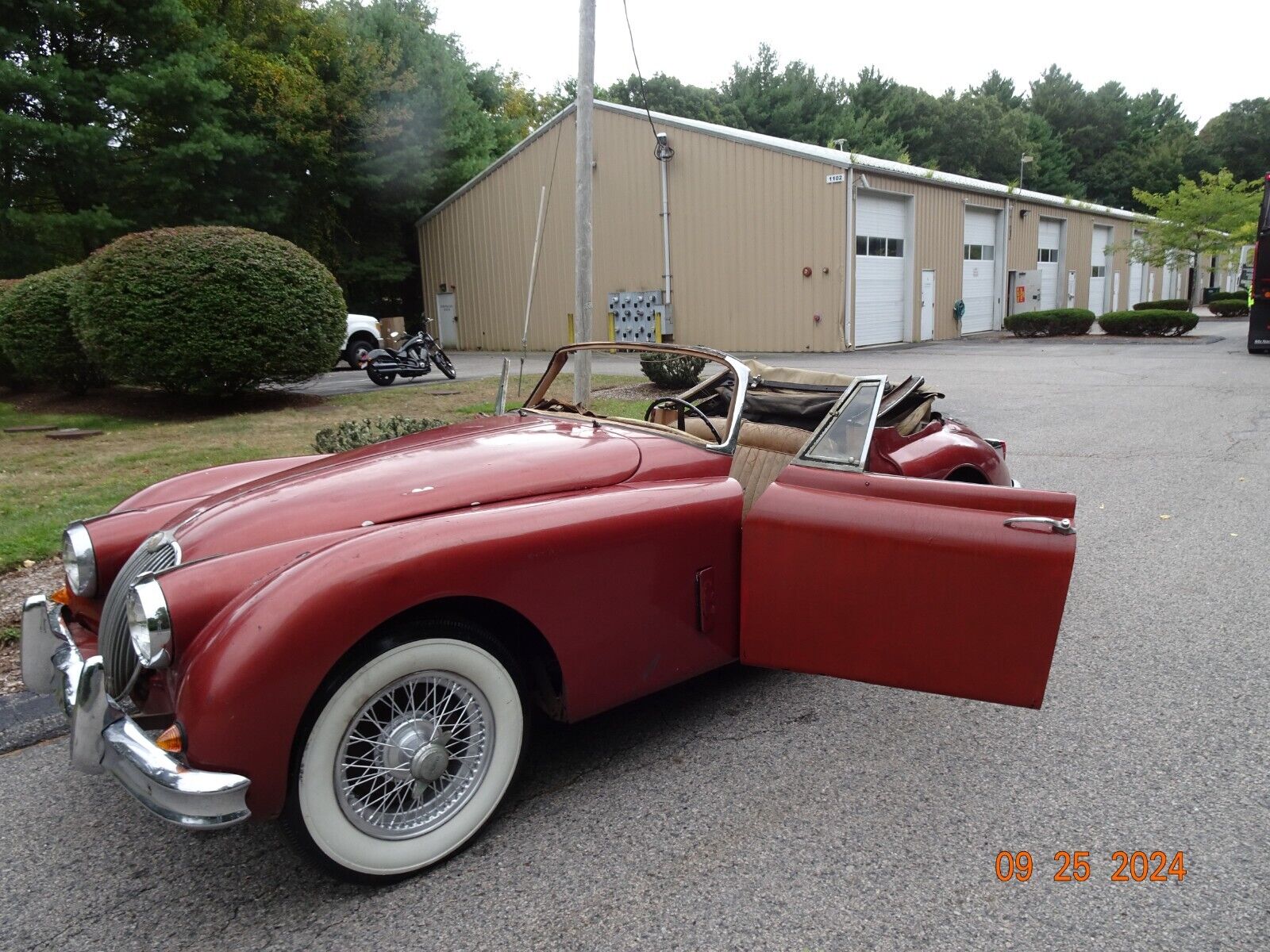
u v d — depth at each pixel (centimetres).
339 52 2455
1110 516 598
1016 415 1033
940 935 221
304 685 219
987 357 1753
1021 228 2634
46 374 1254
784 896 238
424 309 2798
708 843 262
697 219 2102
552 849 262
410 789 252
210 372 1105
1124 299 3512
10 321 1231
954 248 2328
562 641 268
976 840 260
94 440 944
